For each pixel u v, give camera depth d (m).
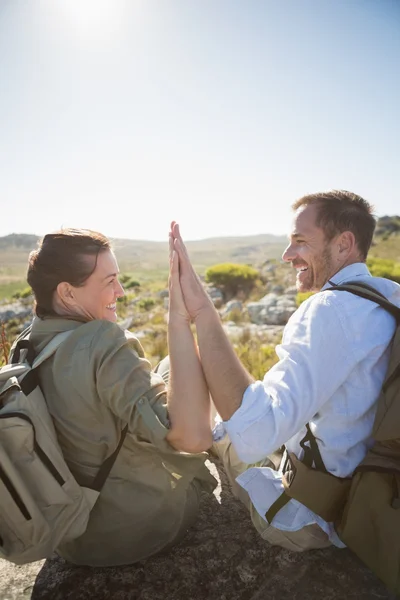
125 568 1.71
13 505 1.32
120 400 1.41
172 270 1.51
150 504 1.60
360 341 1.40
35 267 1.53
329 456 1.51
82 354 1.42
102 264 1.54
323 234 1.64
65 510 1.43
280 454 1.94
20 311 20.14
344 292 1.47
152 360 7.84
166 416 1.43
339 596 1.56
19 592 1.62
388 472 1.38
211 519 1.98
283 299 18.39
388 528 1.38
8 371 1.43
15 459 1.34
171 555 1.77
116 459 1.56
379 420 1.37
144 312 19.89
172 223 1.53
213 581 1.64
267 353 7.18
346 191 1.70
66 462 1.51
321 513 1.53
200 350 1.45
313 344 1.38
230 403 1.40
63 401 1.44
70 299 1.54
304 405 1.36
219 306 21.27
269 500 1.66
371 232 1.67
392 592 1.51
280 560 1.73
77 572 1.70
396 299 1.57
